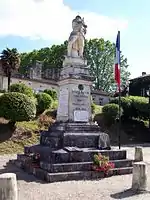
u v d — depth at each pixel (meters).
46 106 22.67
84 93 11.97
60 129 11.26
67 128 11.06
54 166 9.34
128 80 43.00
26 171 10.66
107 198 7.22
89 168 9.80
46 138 11.71
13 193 6.33
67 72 12.01
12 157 14.83
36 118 21.69
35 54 59.25
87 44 48.06
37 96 23.52
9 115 17.44
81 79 11.89
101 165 9.76
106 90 47.31
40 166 10.06
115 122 26.59
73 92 11.74
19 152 16.59
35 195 7.49
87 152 10.19
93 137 11.12
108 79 47.28
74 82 11.80
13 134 18.38
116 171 10.12
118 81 17.58
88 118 11.85
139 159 13.42
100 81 47.34
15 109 17.50
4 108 17.47
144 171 7.96
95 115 27.02
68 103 11.61
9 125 18.97
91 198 7.23
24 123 20.14
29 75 48.47
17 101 17.73
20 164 11.55
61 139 10.73
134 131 26.98
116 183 8.90
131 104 27.50
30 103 18.19
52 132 11.57
